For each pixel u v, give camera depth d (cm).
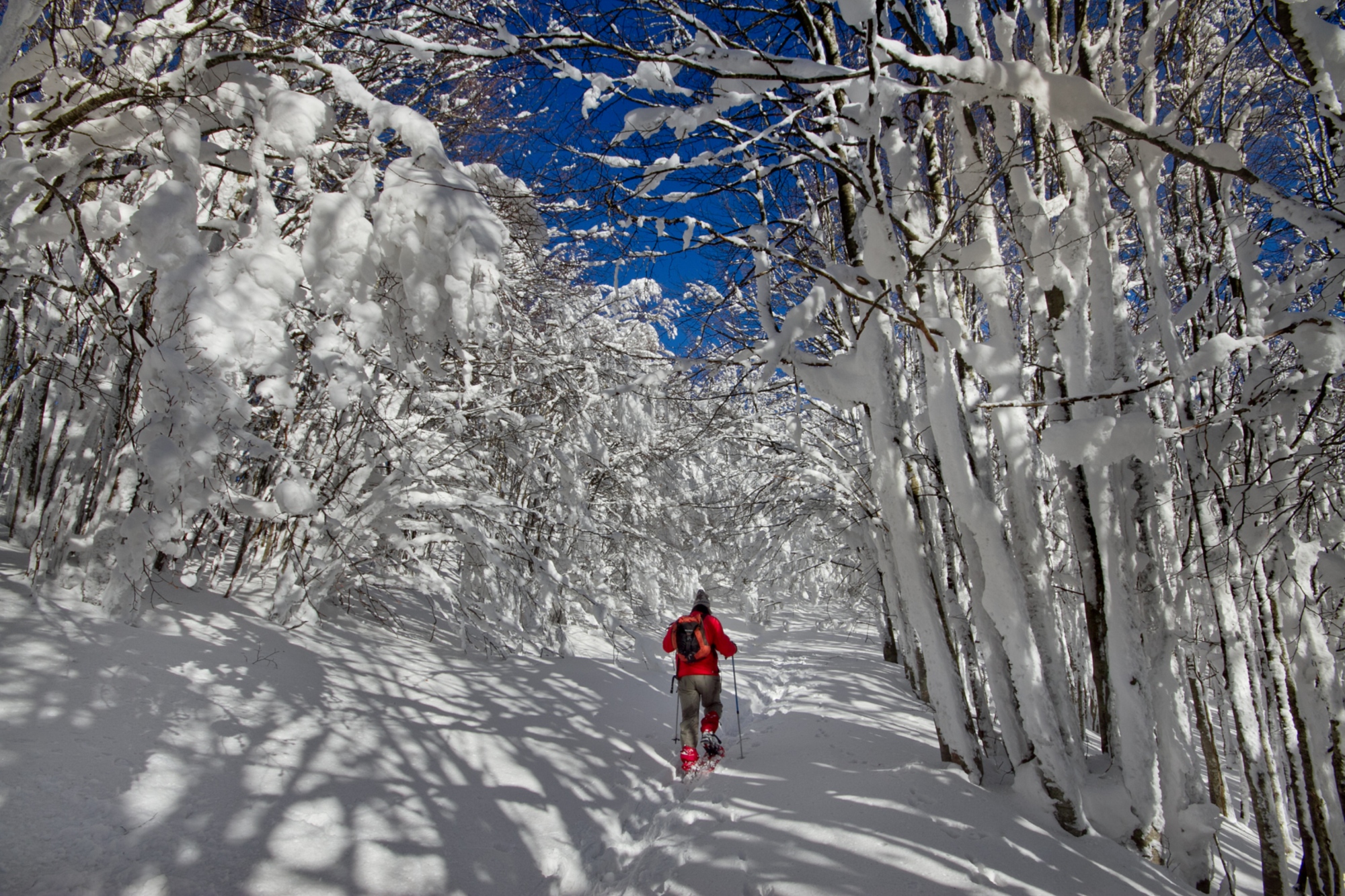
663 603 1402
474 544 633
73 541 363
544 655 690
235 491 432
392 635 578
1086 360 352
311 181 353
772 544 1280
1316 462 339
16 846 200
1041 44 357
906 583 405
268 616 477
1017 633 336
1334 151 275
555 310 830
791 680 932
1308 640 373
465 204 309
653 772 456
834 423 988
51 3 282
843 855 273
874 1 252
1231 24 451
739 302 546
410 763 350
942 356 366
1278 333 276
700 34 355
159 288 270
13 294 312
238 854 237
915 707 725
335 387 313
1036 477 373
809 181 646
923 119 418
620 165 344
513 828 325
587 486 957
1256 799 393
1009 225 401
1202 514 376
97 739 261
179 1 315
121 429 387
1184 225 509
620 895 277
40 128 279
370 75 502
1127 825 330
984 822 311
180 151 293
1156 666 341
